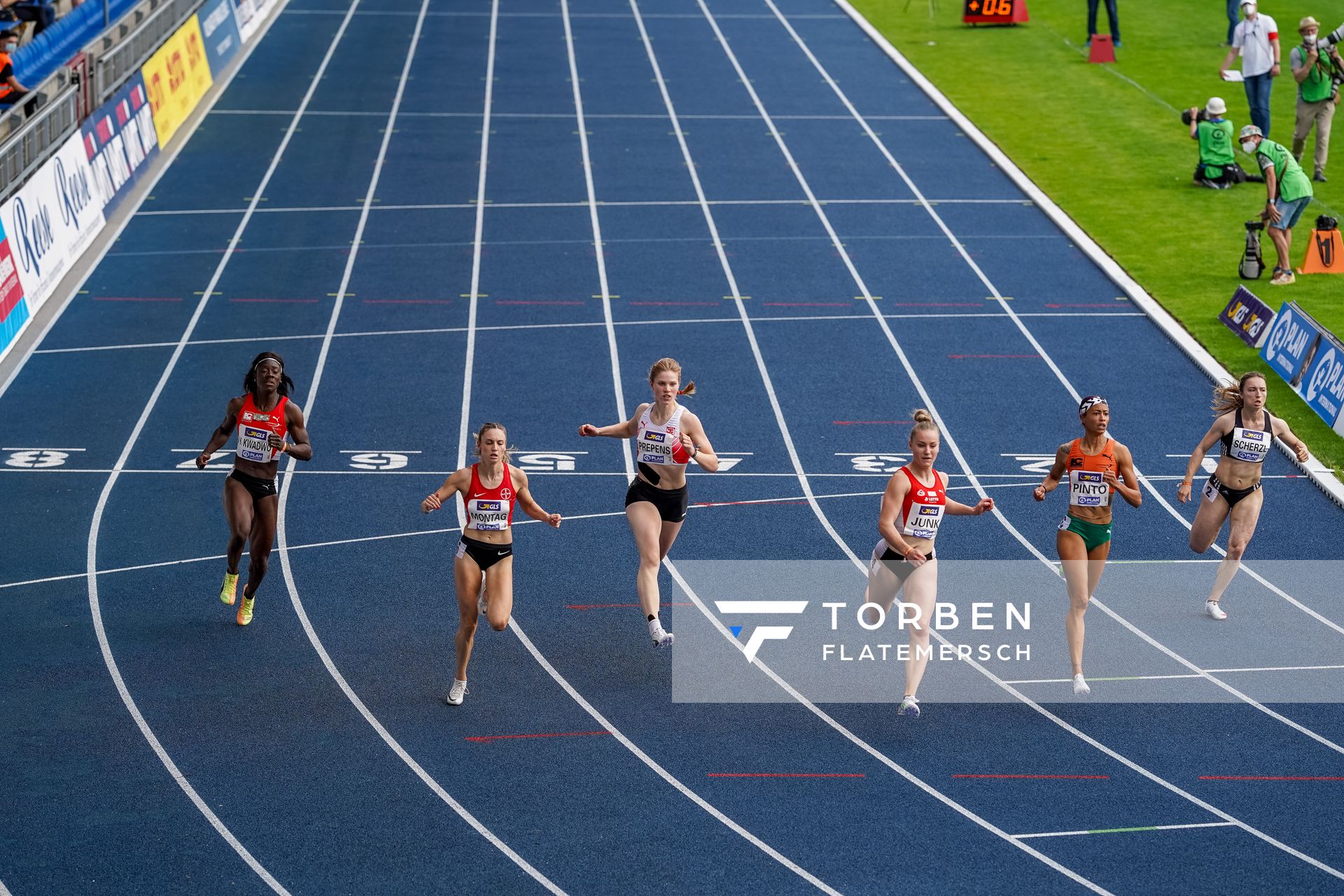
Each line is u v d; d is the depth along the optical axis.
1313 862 23.81
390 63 81.88
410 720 27.78
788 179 64.81
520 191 62.94
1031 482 39.09
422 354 47.25
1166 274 53.91
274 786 25.59
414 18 91.69
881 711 28.44
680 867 23.52
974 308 51.47
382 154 67.25
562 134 70.56
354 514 36.84
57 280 51.38
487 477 27.05
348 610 32.12
